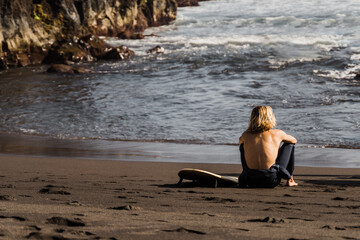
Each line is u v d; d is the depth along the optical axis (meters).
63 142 14.20
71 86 26.00
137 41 43.25
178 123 16.64
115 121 17.22
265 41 39.69
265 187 6.10
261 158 6.04
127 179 7.61
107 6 45.31
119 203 4.55
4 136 15.20
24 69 33.16
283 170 6.10
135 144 13.77
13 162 10.91
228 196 5.33
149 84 26.02
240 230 2.81
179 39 43.38
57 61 35.78
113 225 2.91
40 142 14.21
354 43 37.34
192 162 11.10
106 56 36.34
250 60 32.69
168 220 3.25
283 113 17.47
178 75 28.80
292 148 6.27
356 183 7.14
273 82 24.98
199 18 58.50
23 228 2.60
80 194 5.36
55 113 18.91
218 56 34.69
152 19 53.38
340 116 16.62
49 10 37.66
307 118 16.47
